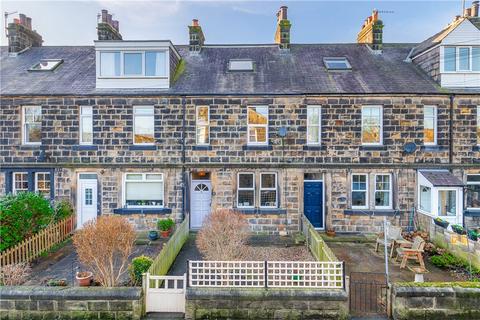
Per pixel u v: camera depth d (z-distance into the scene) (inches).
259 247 488.1
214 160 565.6
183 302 298.8
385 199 569.0
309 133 568.4
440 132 552.4
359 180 568.4
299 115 558.3
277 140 560.7
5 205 393.4
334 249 486.0
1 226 378.6
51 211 475.8
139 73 574.2
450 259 407.8
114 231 329.1
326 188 561.3
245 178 576.4
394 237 453.4
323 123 557.6
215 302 291.1
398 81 579.2
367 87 561.6
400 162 553.9
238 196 573.9
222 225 394.3
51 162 565.0
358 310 300.7
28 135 579.5
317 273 317.7
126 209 563.8
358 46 721.6
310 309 289.6
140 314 290.0
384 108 554.6
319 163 557.3
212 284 310.2
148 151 566.6
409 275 384.2
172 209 567.5
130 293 289.9
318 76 599.5
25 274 342.0
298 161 560.7
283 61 657.6
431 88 556.7
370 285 349.7
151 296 300.5
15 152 568.1
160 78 570.3
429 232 510.6
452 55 561.0
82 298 289.6
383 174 564.1
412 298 286.4
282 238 535.8
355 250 480.4
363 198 569.3
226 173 565.3
